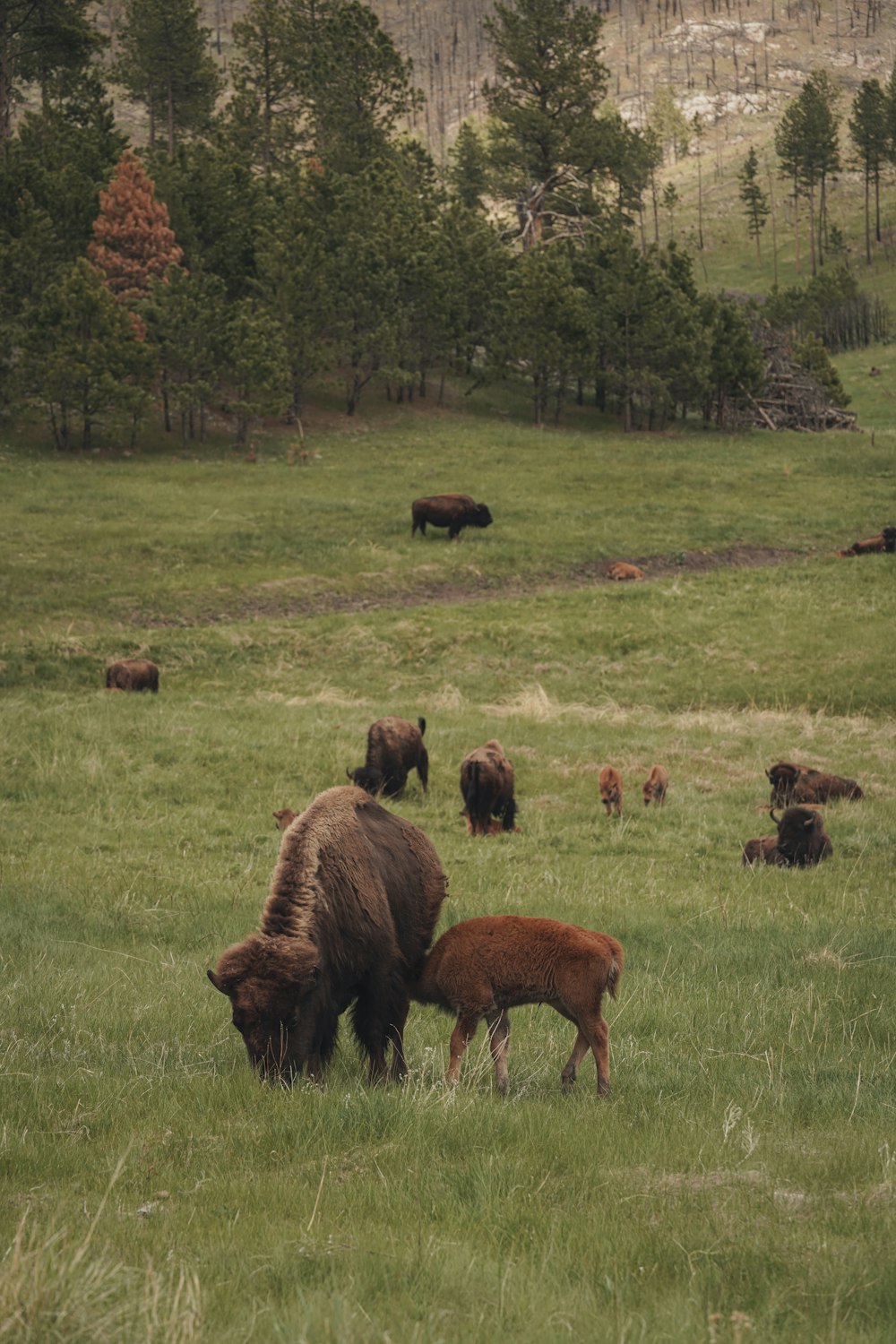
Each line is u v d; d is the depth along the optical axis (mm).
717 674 74375
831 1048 21344
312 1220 11484
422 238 164500
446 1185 12922
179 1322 8805
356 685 71188
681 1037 21750
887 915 33156
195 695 65500
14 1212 11664
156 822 41875
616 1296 10047
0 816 41438
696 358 156250
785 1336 9391
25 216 142625
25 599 82875
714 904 33531
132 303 141000
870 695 69750
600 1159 14102
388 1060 19094
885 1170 13461
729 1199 12711
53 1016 20797
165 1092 16422
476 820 43250
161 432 138125
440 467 131625
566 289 154125
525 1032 21797
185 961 26031
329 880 17734
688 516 116812
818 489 129500
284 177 195625
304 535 103500
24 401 128875
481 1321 9430
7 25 179375
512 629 82062
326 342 151875
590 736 60156
